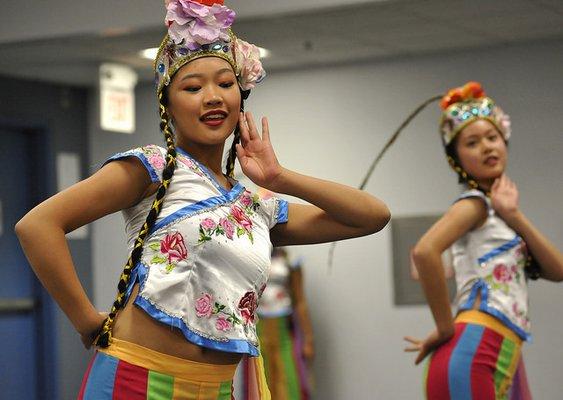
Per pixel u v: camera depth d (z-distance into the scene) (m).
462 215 4.00
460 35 6.68
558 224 6.91
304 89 7.73
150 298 2.42
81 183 2.43
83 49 6.92
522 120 7.00
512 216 3.99
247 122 2.64
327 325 7.69
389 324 7.50
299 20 6.08
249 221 2.56
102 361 2.47
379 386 7.54
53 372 8.27
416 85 7.36
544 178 6.94
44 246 2.37
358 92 7.56
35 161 8.21
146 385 2.44
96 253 8.43
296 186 2.63
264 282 2.57
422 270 3.96
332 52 7.18
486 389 3.91
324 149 7.68
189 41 2.54
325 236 2.74
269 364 7.48
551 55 6.91
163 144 8.15
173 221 2.46
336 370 7.66
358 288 7.59
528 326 4.04
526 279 4.10
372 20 6.13
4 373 8.04
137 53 7.09
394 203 7.46
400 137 7.43
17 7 6.61
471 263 4.05
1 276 8.05
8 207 8.09
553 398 6.95
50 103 8.23
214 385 2.52
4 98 7.91
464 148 4.17
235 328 2.47
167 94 2.59
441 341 4.02
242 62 2.64
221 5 2.59
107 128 7.57
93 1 6.40
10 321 8.11
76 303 2.44
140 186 2.48
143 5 6.28
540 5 5.86
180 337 2.45
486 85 7.11
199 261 2.45
